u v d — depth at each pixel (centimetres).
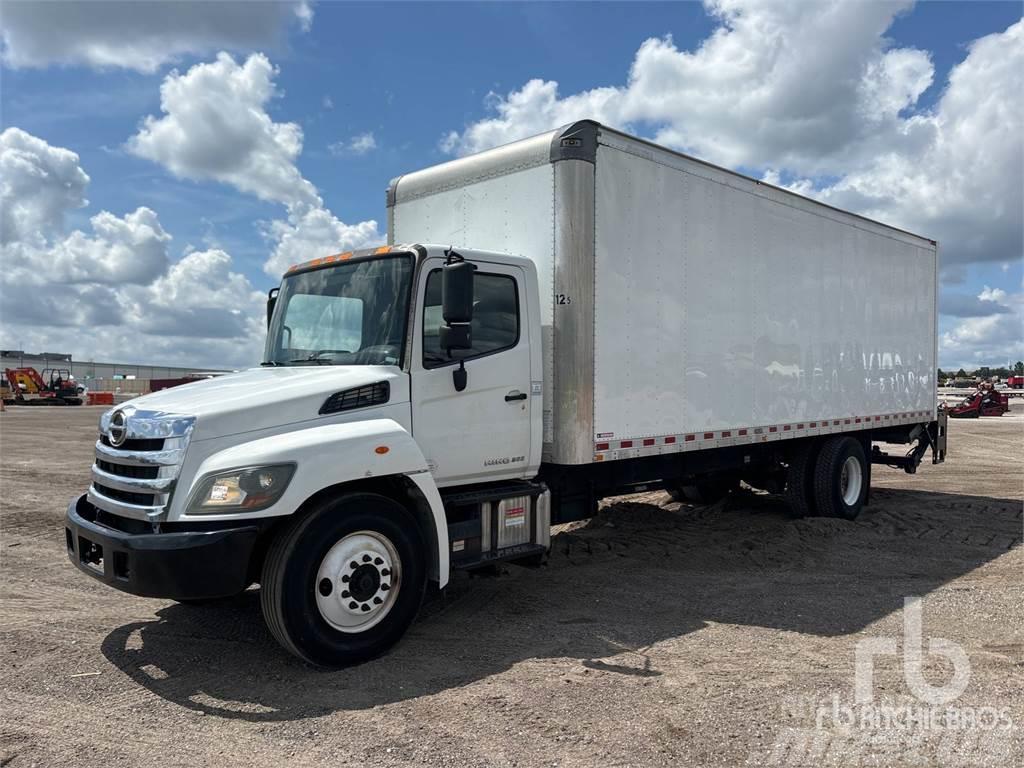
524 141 611
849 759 341
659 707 396
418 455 483
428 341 518
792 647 489
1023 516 948
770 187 792
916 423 1102
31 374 4728
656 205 648
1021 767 333
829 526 855
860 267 951
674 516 956
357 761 342
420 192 684
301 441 440
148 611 579
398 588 477
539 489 579
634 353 629
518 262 571
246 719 388
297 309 583
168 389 524
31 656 482
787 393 818
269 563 438
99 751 355
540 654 478
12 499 1107
